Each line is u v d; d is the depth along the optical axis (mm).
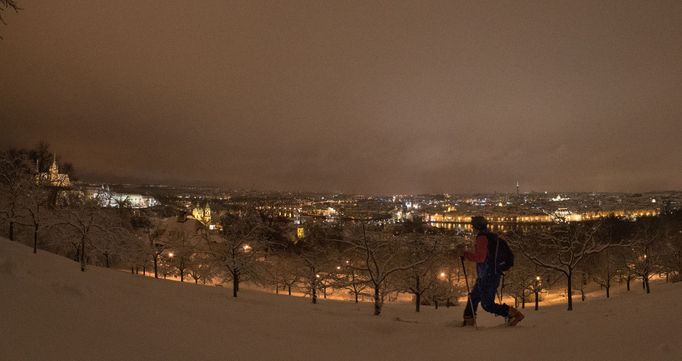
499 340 6066
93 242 18188
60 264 11695
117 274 14602
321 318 9102
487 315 14305
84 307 4949
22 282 5156
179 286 15266
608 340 4996
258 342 5719
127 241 21703
